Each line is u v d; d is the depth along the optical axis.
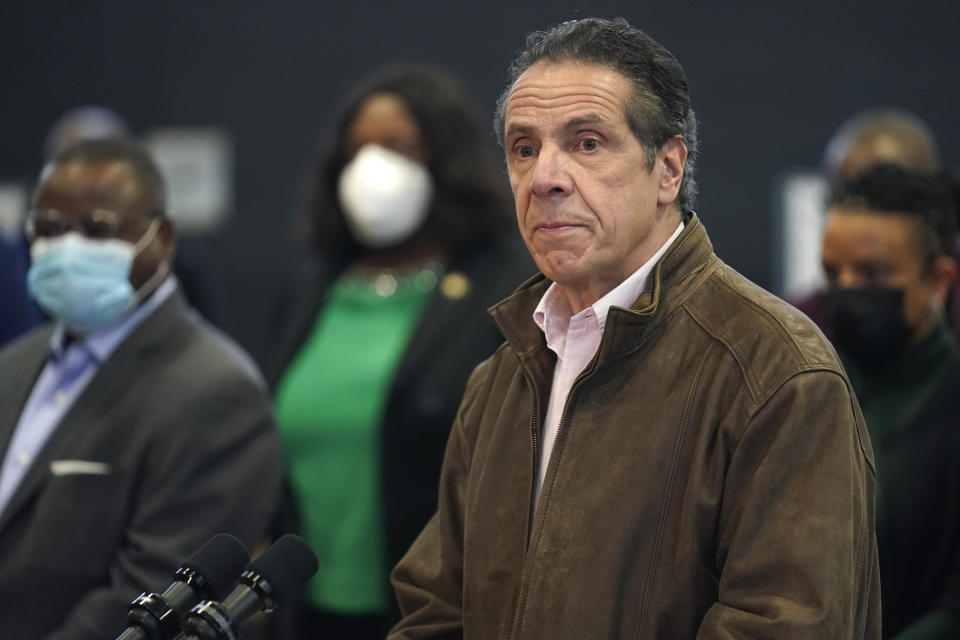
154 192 7.82
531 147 4.88
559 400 5.07
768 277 15.80
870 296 6.93
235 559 4.79
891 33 15.52
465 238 9.87
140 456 7.20
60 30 17.36
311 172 10.59
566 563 4.67
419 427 8.95
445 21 16.41
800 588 4.29
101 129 13.50
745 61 15.75
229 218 17.03
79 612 6.92
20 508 7.19
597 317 4.94
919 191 7.11
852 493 4.42
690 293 4.89
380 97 10.08
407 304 9.73
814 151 15.70
